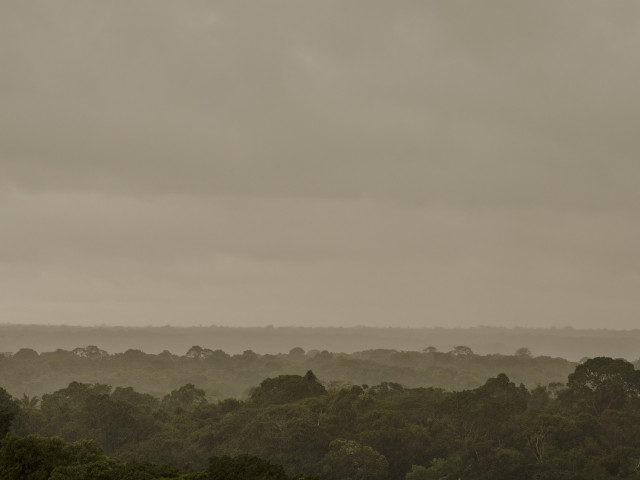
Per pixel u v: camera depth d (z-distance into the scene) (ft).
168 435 382.63
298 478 211.00
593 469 317.42
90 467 221.66
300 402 416.46
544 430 357.61
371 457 336.08
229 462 214.07
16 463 216.54
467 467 334.44
